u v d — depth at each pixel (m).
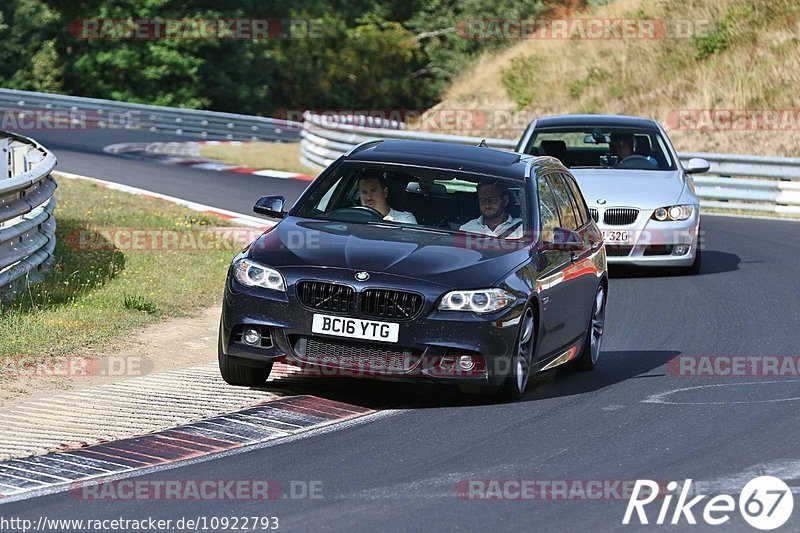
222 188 67.06
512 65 110.56
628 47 105.44
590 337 30.03
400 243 25.59
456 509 18.11
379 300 24.05
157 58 145.25
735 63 96.38
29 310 31.28
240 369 25.72
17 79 141.25
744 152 86.31
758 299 40.28
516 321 24.61
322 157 80.62
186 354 30.08
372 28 185.88
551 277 26.69
